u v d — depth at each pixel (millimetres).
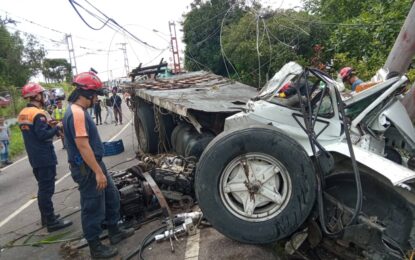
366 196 3232
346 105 3629
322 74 3508
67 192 6812
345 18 12891
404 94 4758
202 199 3219
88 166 3895
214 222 3225
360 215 3053
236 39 12391
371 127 3646
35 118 4797
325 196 3266
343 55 9781
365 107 3654
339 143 3371
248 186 3236
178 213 4852
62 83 49625
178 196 5051
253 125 3281
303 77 3662
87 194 3928
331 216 3271
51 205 5090
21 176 8852
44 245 4660
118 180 5102
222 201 3230
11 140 14445
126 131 14555
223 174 3236
